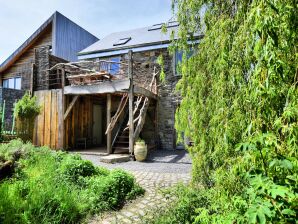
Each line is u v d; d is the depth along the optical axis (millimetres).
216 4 2168
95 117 12648
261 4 1257
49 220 2832
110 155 8078
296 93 1216
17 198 2992
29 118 8477
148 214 3197
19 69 13656
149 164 7121
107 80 8938
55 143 9516
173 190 3160
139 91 8625
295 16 1256
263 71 1326
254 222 942
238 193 1623
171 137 10867
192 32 2463
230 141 1705
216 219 1566
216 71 2059
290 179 1069
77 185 4223
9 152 5270
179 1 2445
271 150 1141
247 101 1545
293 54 1307
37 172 4602
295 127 1146
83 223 3129
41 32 13734
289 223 1001
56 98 9695
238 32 1745
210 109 2199
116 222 3117
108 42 13422
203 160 2350
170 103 10914
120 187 4141
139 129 8656
